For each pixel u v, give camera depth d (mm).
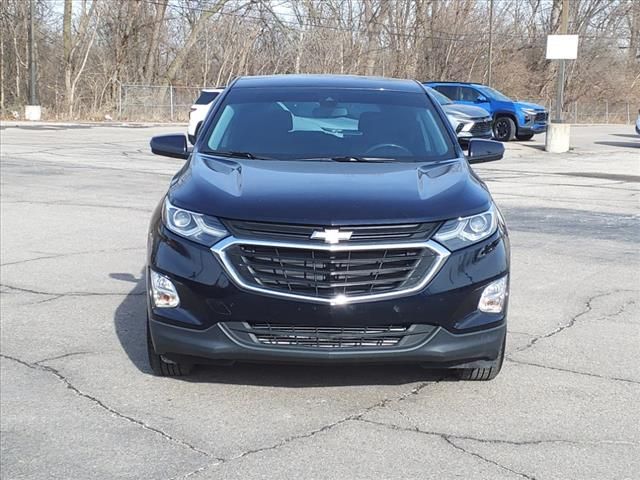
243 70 46250
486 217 4773
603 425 4543
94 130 30656
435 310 4496
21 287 7379
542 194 14062
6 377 5148
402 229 4508
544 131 27188
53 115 38812
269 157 5570
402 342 4527
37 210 11438
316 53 46844
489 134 23344
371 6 47688
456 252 4559
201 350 4562
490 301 4668
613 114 60062
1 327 6180
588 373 5379
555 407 4785
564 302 7164
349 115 6078
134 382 5082
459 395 4938
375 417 4598
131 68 45188
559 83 23828
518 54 59375
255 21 45812
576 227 10836
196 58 46875
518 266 8531
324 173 5113
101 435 4324
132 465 3984
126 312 6637
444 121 6137
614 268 8492
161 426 4441
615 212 12148
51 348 5719
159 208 5062
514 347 5902
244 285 4457
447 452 4164
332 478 3869
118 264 8328
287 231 4465
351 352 4480
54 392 4910
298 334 4492
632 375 5355
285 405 4746
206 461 4035
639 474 3951
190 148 6484
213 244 4523
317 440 4289
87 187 13781
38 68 44469
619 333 6273
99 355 5578
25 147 21188
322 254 4426
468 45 54812
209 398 4836
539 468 4000
